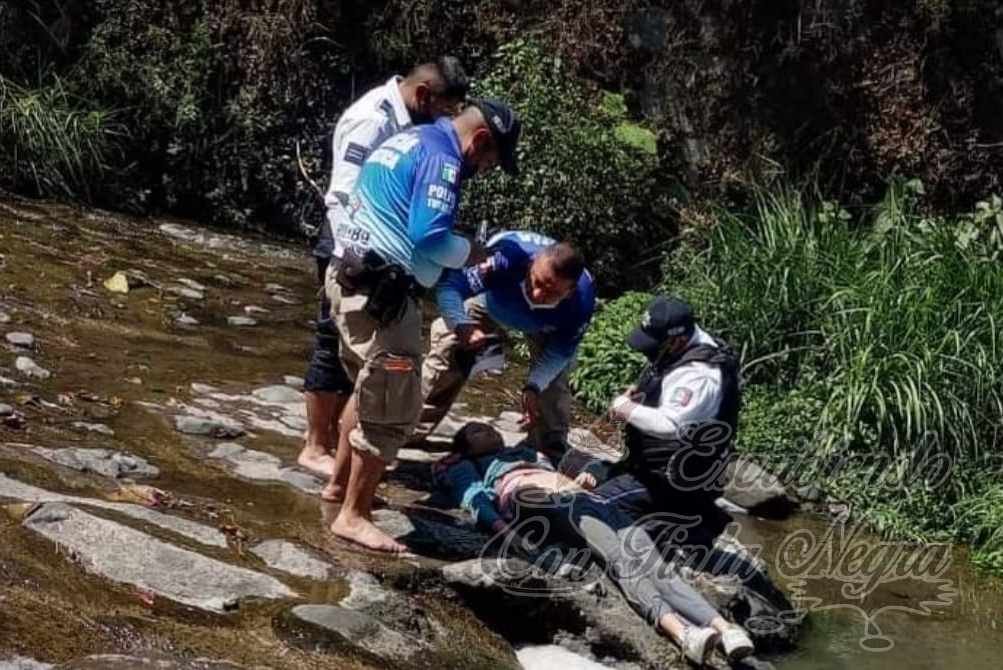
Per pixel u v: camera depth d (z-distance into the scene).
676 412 5.81
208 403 7.21
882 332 8.87
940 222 10.55
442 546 5.77
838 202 11.99
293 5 12.09
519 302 6.13
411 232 5.13
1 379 6.80
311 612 4.80
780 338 9.33
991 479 8.45
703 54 12.24
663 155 12.29
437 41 12.38
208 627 4.60
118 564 4.85
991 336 8.94
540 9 12.36
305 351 8.61
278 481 6.13
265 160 12.17
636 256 11.75
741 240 10.38
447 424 7.73
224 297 9.54
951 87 12.14
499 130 5.31
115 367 7.52
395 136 5.36
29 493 5.27
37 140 11.24
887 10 12.12
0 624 4.17
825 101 12.23
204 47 11.99
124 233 10.88
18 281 8.72
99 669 4.06
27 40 11.83
